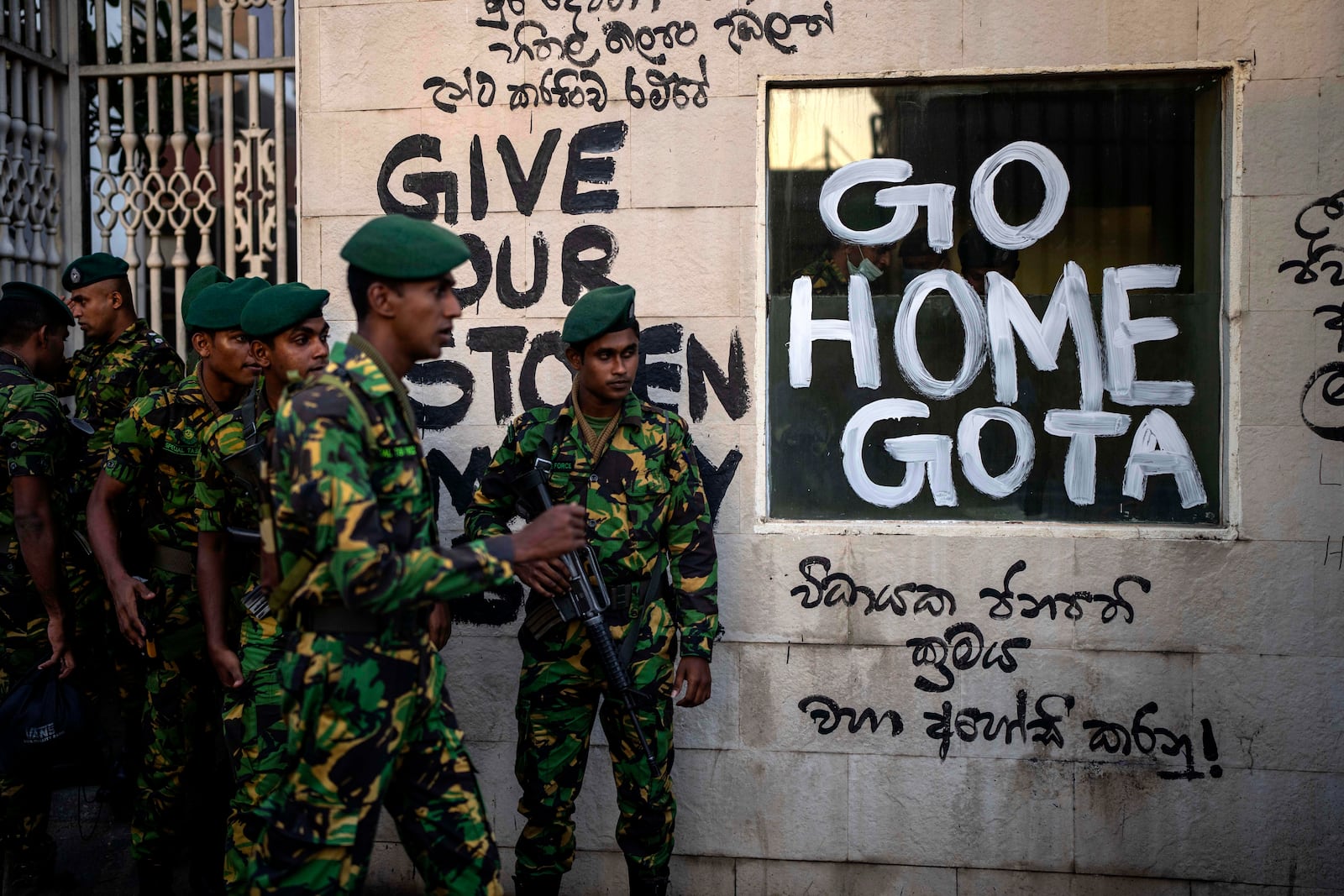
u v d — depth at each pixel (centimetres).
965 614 343
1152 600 337
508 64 361
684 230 355
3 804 345
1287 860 333
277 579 232
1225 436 340
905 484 355
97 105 447
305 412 217
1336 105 331
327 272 370
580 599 296
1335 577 332
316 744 222
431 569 215
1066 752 340
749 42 352
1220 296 343
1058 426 350
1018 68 344
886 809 346
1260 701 334
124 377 396
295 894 219
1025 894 342
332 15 366
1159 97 347
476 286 363
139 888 334
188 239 434
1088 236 349
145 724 331
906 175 355
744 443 352
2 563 354
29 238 439
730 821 352
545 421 316
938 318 354
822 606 348
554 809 307
